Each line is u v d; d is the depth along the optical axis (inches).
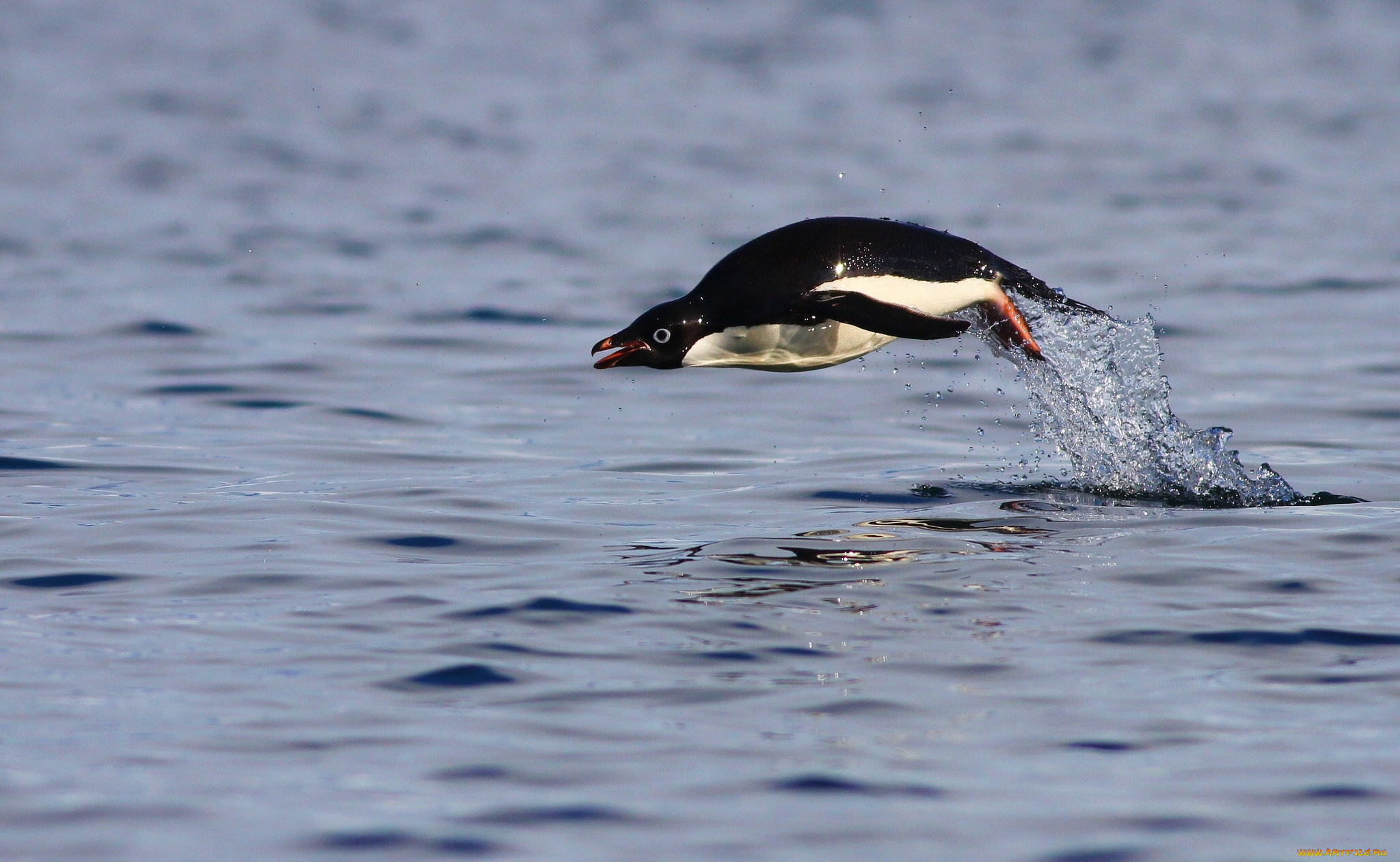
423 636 354.0
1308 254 999.0
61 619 365.7
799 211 1168.8
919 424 637.3
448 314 856.9
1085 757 284.2
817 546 439.2
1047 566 411.8
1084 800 265.9
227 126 1606.8
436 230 1119.6
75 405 650.8
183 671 329.1
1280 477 516.1
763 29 2475.4
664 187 1288.1
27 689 316.5
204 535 450.6
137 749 285.9
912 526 462.0
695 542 446.6
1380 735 292.2
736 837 251.9
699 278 954.7
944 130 1587.1
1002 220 1123.9
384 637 353.1
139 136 1531.7
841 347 490.9
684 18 2635.3
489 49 2258.9
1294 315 834.8
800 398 689.0
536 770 277.9
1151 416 540.7
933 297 485.7
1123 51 2219.5
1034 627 359.3
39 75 1925.4
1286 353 746.8
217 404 660.7
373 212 1187.9
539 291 919.0
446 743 290.2
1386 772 275.4
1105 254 1003.3
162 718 301.7
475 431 623.8
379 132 1583.4
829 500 505.4
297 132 1577.3
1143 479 513.0
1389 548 424.8
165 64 2059.5
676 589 393.1
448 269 984.3
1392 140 1483.8
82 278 927.7
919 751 287.3
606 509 494.0
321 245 1058.1
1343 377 697.0
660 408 670.5
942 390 701.9
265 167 1385.3
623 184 1305.4
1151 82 1915.6
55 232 1077.1
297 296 895.7
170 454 569.6
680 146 1503.4
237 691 316.8
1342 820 257.4
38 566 412.8
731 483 534.3
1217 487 504.7
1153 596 382.3
